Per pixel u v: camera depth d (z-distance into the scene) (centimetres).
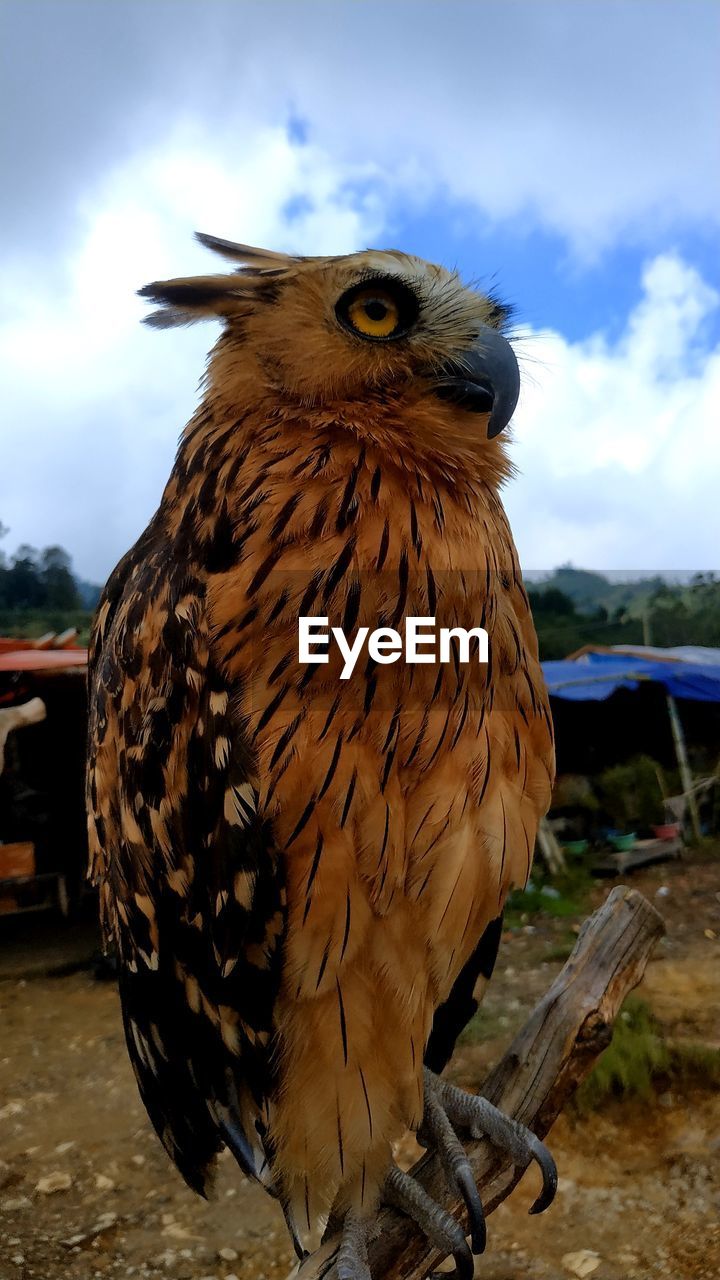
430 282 35
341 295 33
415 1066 31
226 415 33
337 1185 32
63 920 170
